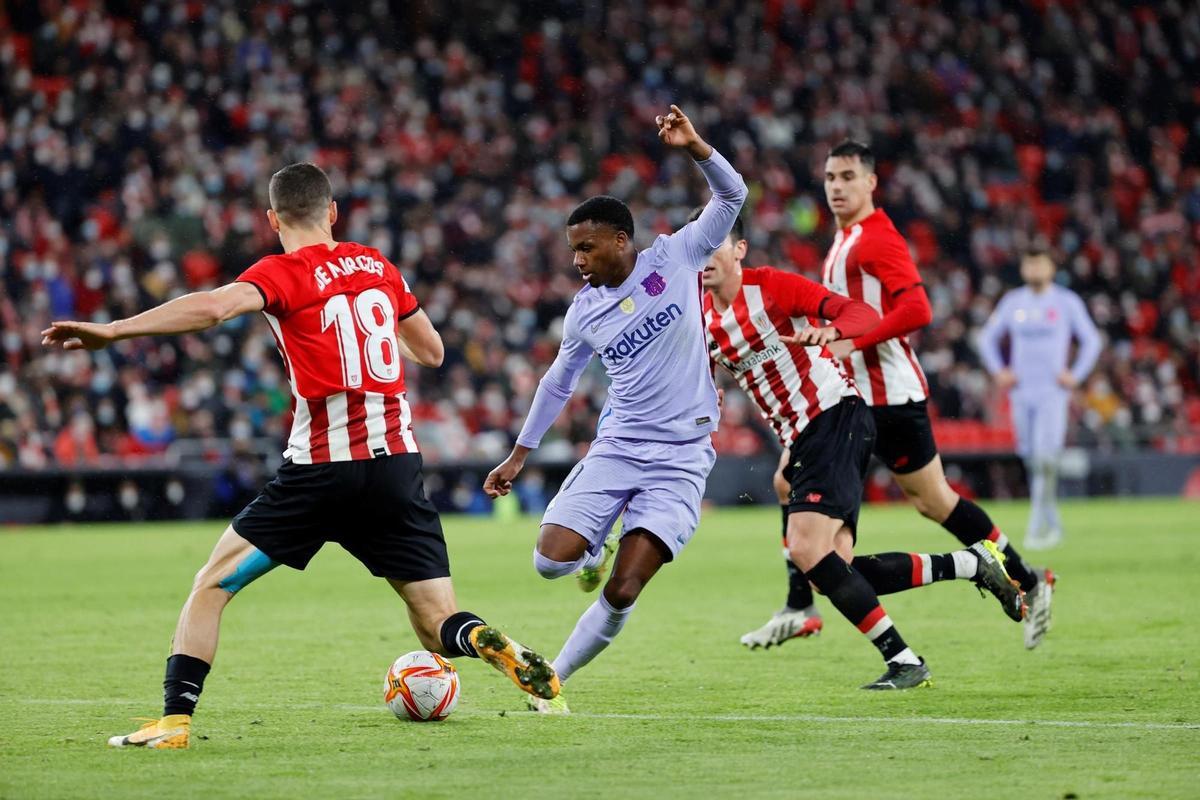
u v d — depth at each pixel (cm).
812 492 2248
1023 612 2405
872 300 2517
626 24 11306
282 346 1786
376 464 1792
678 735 1806
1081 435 8744
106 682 2314
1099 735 1772
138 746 1736
